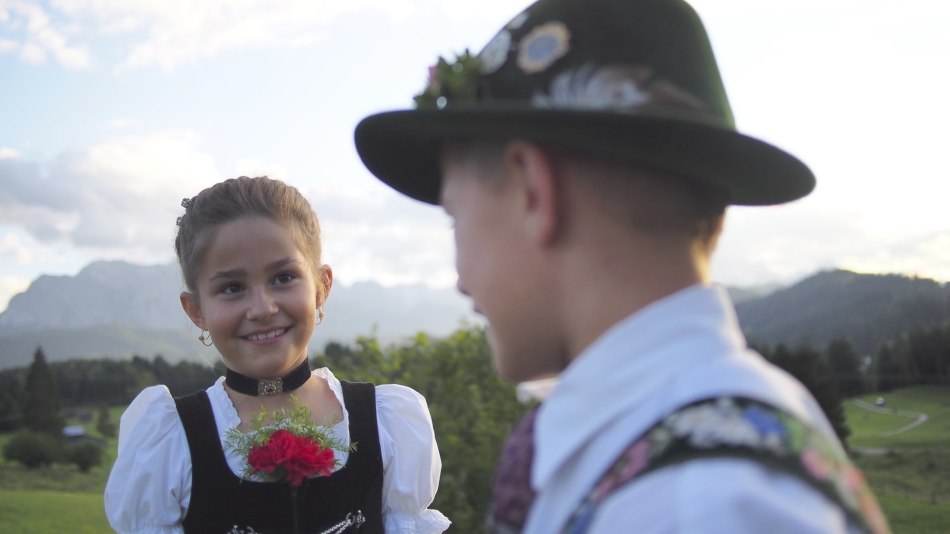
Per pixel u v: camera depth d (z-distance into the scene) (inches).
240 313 85.8
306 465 80.5
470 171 40.5
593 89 37.3
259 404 87.7
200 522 82.9
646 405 34.0
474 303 41.7
